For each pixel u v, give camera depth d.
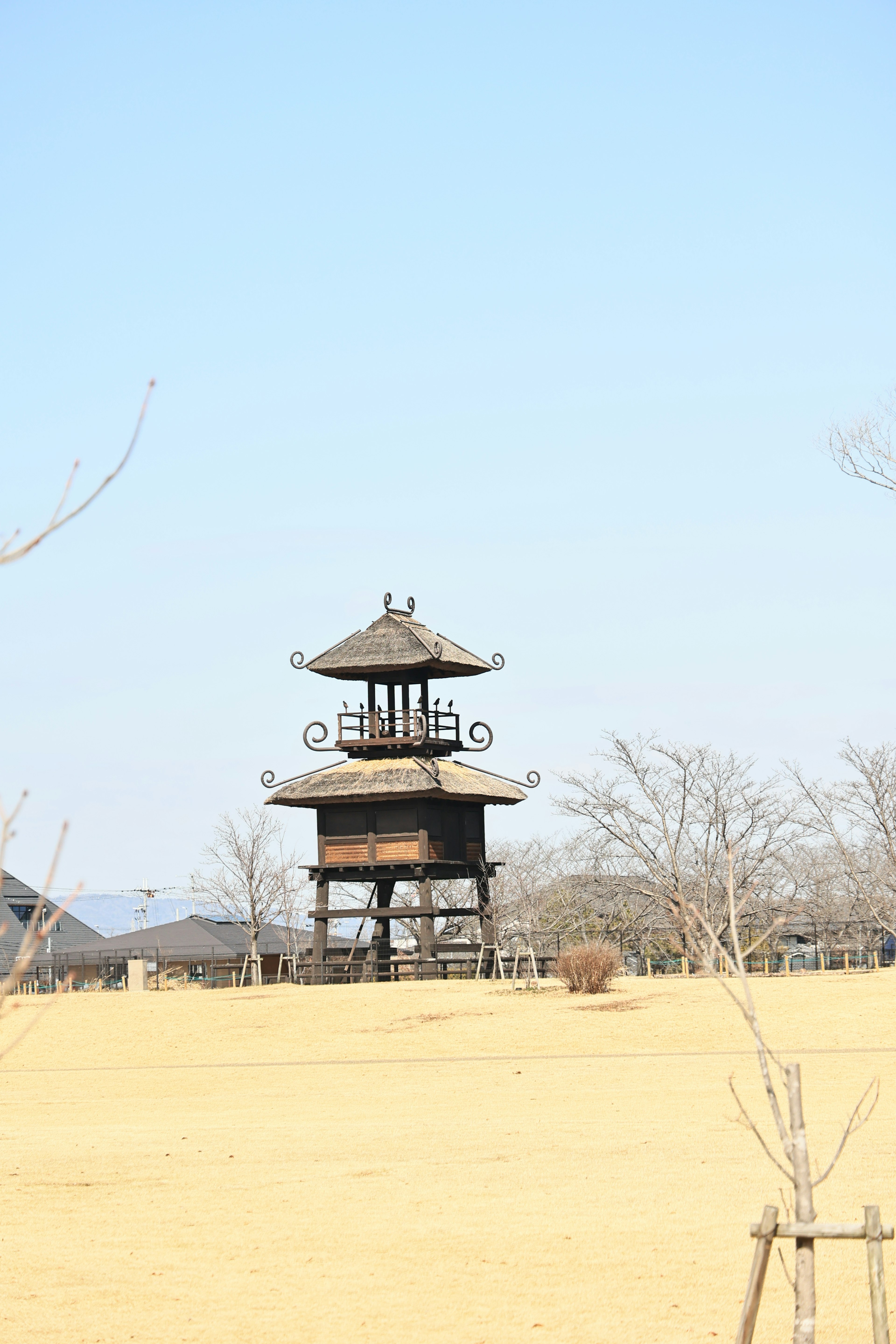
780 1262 14.72
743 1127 24.31
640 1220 16.73
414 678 62.38
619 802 70.31
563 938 72.81
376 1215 17.47
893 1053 36.69
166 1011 51.41
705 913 54.59
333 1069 38.47
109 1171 21.72
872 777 68.75
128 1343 12.02
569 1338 12.02
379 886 66.75
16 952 91.62
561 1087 32.38
